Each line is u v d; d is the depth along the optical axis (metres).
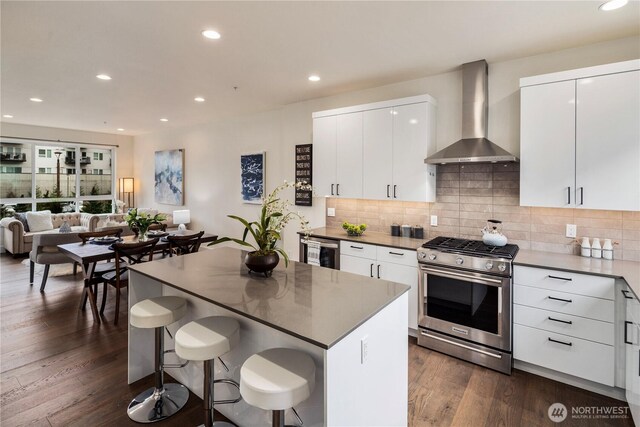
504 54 2.97
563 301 2.40
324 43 2.76
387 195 3.52
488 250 2.82
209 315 2.25
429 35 2.61
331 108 4.33
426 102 3.26
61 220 6.86
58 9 2.23
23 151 6.90
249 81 3.73
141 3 2.16
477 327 2.73
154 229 5.83
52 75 3.57
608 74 2.42
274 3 2.16
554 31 2.54
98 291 4.47
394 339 1.84
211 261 2.65
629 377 2.09
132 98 4.54
